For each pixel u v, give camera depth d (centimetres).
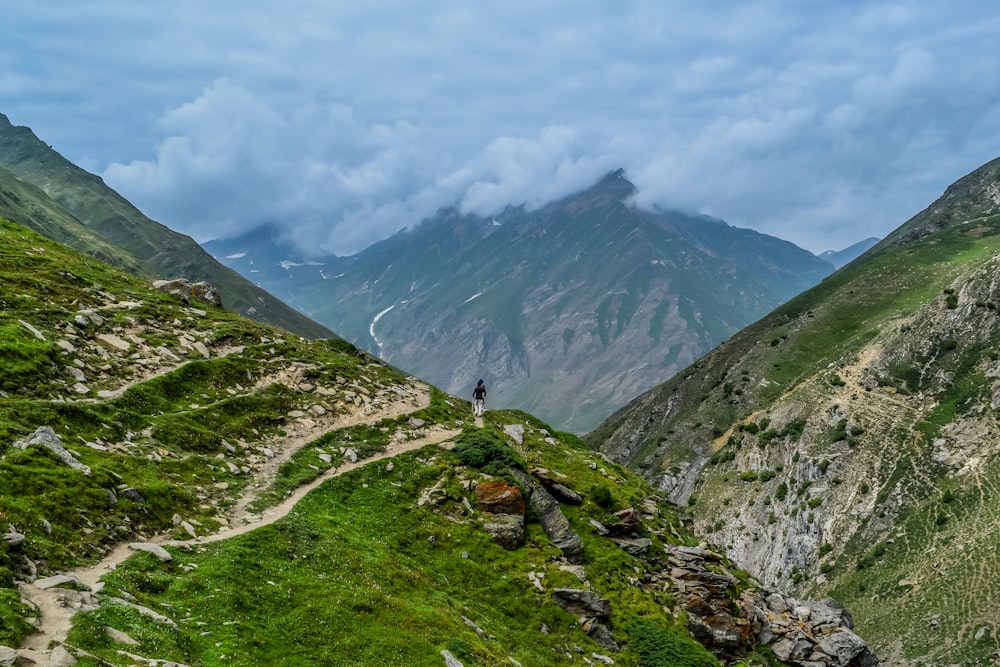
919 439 16488
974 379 16875
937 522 14100
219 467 3778
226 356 5184
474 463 4766
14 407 3259
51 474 2758
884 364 19300
